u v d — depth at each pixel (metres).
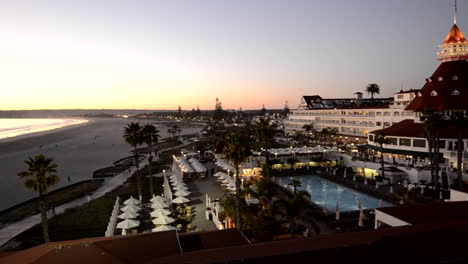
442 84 71.12
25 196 62.75
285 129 155.00
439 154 62.06
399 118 88.94
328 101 162.12
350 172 65.69
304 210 27.28
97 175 82.44
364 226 34.34
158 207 40.38
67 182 76.25
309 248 14.37
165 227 32.84
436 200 42.47
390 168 57.84
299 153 72.31
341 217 37.25
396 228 17.27
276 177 64.00
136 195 58.31
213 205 40.84
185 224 38.09
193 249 19.83
